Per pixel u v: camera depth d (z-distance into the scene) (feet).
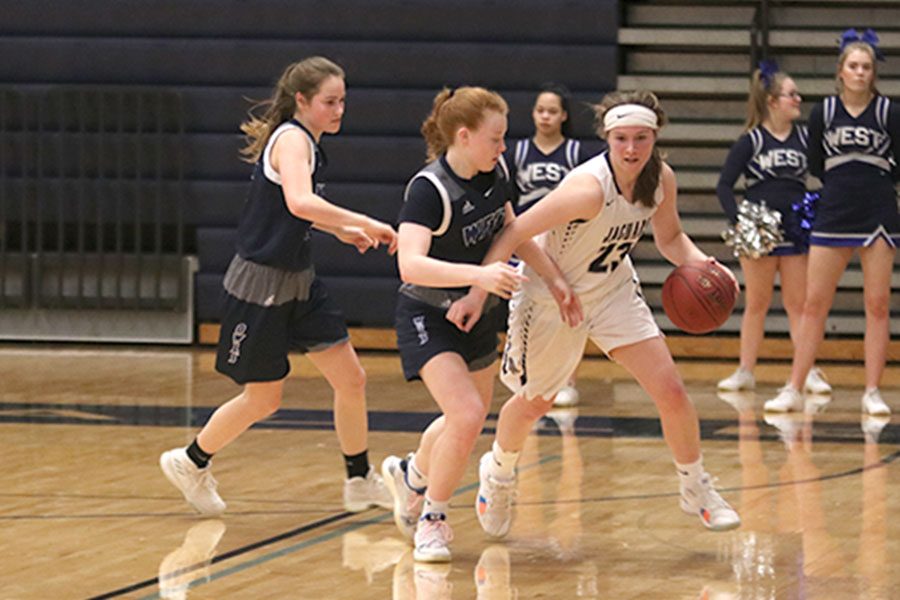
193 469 27.30
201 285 58.65
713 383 48.85
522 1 58.13
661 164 24.16
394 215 57.77
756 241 44.42
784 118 45.16
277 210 25.93
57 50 59.26
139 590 21.94
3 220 59.41
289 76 26.05
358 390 27.71
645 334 24.31
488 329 24.76
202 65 58.85
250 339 26.25
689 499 24.85
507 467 25.43
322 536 25.88
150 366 52.08
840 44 42.60
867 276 41.81
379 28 58.59
